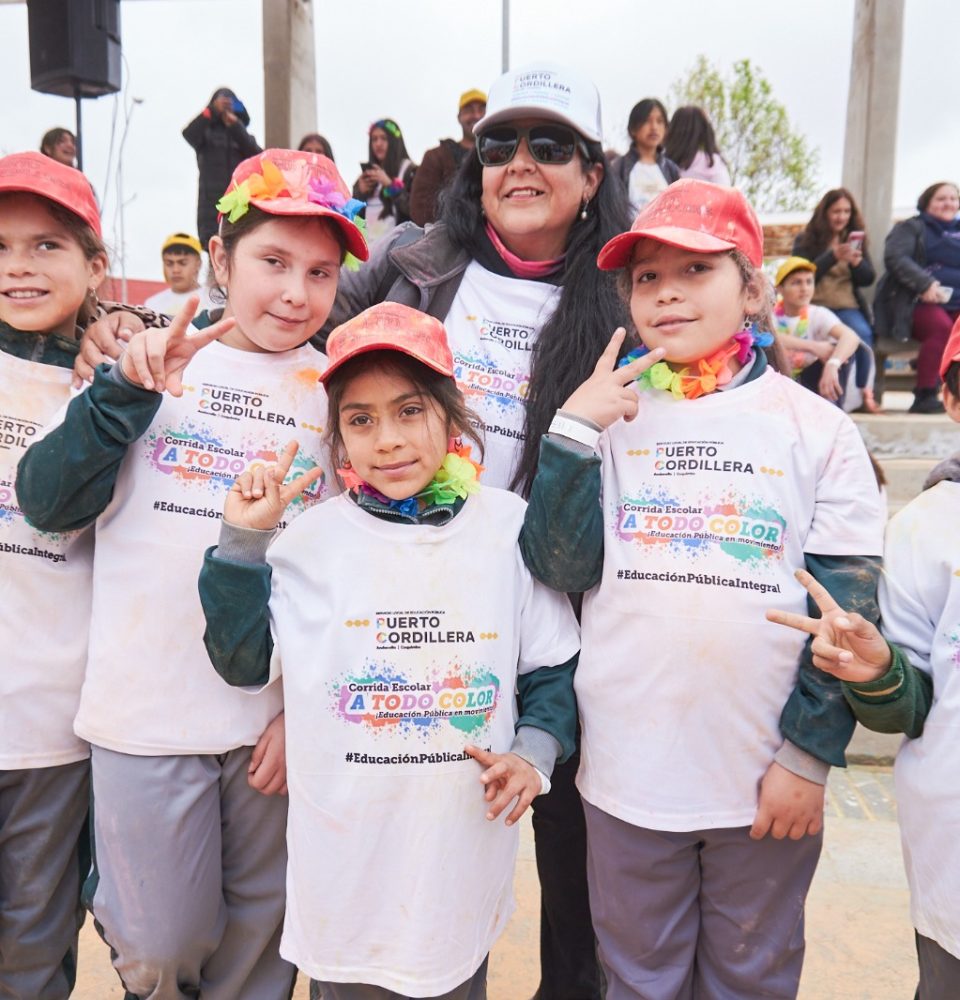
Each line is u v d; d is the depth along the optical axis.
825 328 5.28
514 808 1.47
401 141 5.66
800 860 1.59
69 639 1.71
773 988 1.62
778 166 21.86
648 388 1.67
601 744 1.60
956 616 1.48
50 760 1.70
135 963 1.57
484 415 1.90
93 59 4.56
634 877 1.59
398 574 1.50
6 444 1.69
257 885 1.70
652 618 1.54
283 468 1.49
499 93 1.94
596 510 1.56
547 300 1.98
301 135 6.97
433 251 2.05
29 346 1.74
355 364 1.50
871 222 6.34
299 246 1.62
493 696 1.51
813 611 1.57
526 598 1.62
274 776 1.60
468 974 1.50
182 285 5.70
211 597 1.46
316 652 1.48
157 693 1.58
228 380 1.66
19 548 1.67
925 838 1.48
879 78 6.19
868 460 1.62
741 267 1.61
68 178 1.68
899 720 1.46
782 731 1.53
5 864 1.75
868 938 2.38
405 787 1.45
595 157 1.99
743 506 1.54
